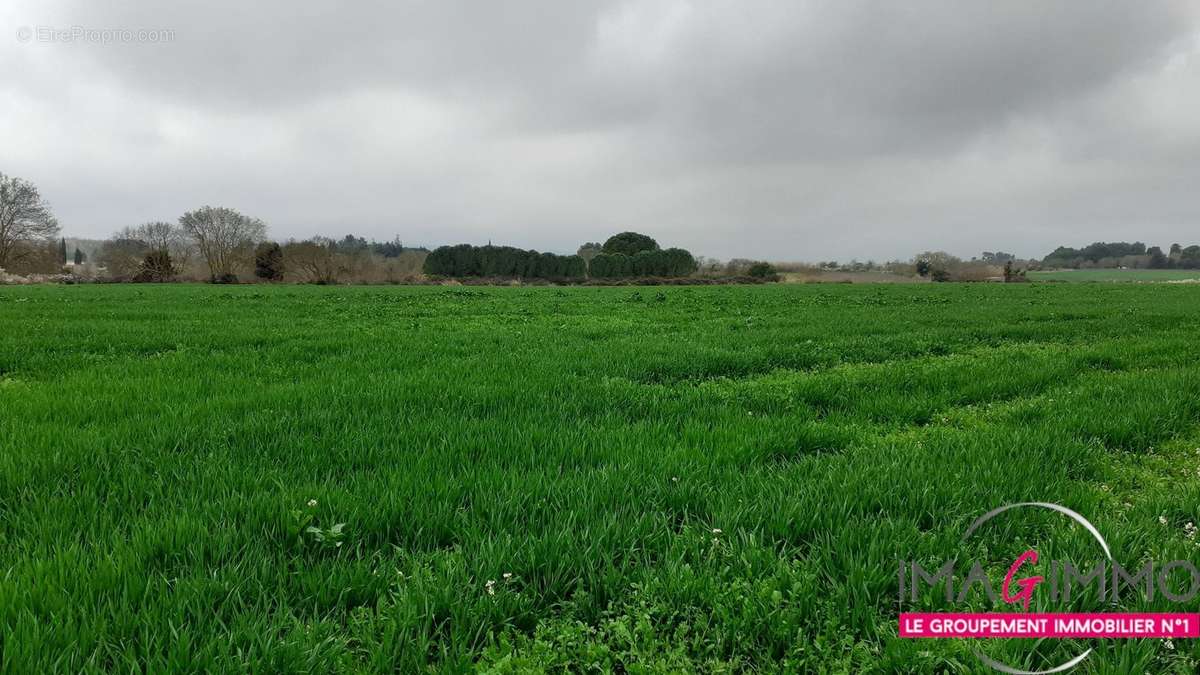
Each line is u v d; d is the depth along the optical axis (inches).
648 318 760.3
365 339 482.9
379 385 281.7
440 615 106.1
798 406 271.4
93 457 169.2
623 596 113.2
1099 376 343.6
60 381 291.1
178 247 3046.3
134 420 210.5
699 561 122.0
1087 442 210.2
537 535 131.6
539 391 276.8
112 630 95.7
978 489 156.2
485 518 140.3
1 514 133.4
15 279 2620.6
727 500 148.7
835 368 385.7
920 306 1008.9
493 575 114.2
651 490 155.6
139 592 104.9
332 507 137.2
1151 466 192.9
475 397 259.8
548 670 96.5
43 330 505.4
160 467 162.6
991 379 327.0
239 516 136.1
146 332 501.7
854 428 236.4
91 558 113.3
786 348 442.9
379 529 133.6
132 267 2864.2
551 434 205.6
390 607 103.9
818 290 1833.2
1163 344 472.1
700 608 108.9
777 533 134.9
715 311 892.0
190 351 404.8
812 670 96.8
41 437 185.9
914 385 324.5
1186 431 227.6
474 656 98.4
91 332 493.0
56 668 85.6
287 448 184.1
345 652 95.0
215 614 100.3
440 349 430.6
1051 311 847.1
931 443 206.2
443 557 120.6
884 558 121.4
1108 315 796.6
